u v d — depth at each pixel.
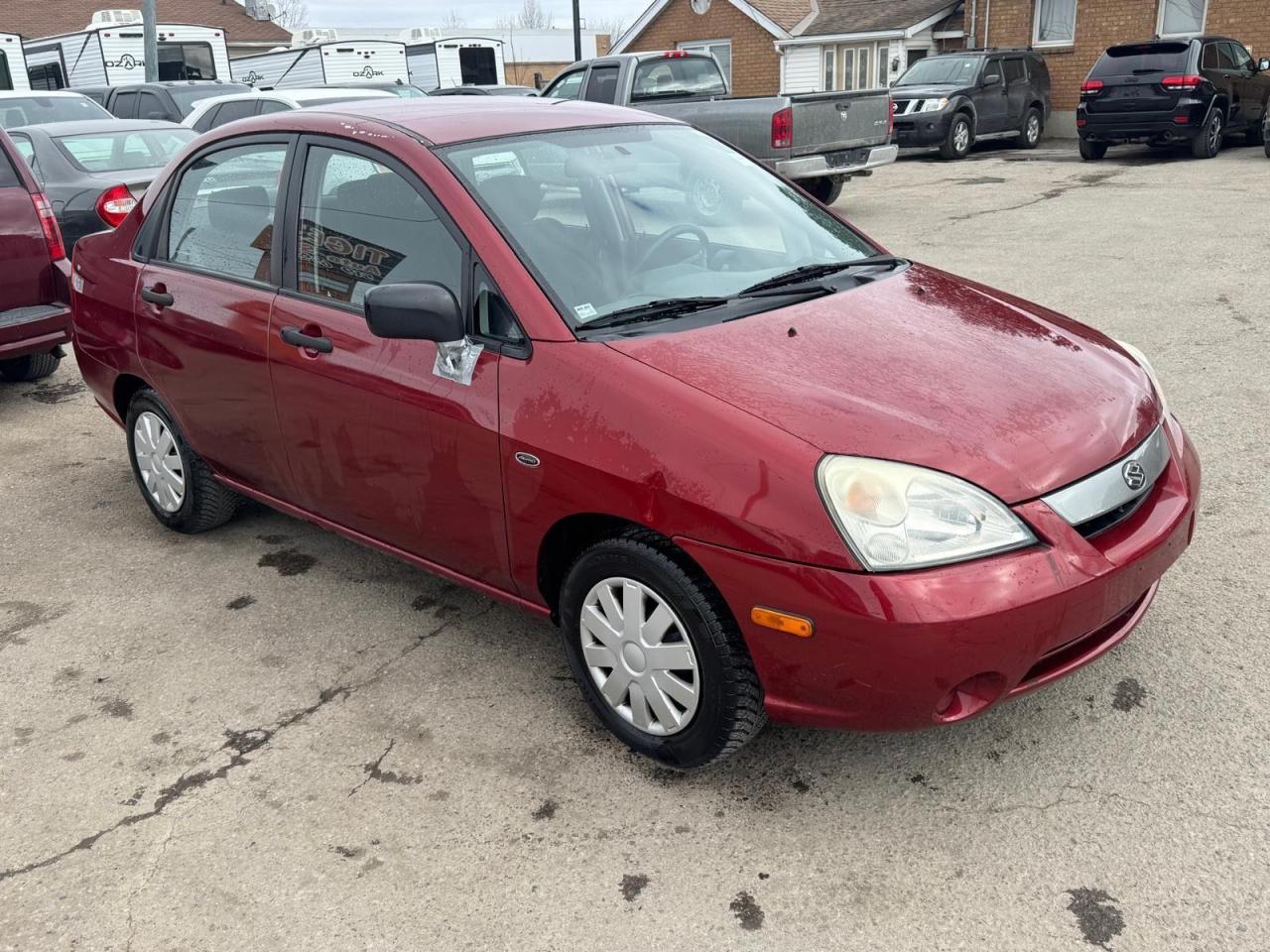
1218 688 3.19
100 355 4.56
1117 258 8.79
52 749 3.24
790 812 2.81
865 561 2.44
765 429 2.58
